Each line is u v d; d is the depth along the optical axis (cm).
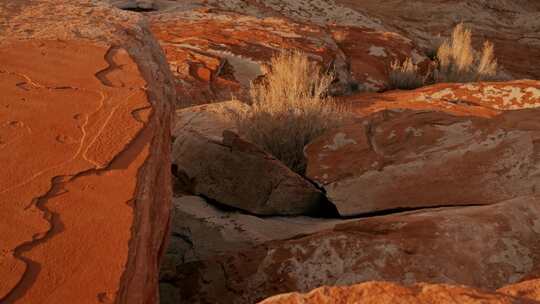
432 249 434
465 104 1041
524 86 1102
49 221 279
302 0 2669
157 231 350
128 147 335
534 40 2792
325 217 621
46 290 248
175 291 446
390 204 593
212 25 1588
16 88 376
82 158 320
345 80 1384
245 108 841
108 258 264
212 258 459
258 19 1692
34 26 482
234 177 629
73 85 387
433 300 245
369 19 2670
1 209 283
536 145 623
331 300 250
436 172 612
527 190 590
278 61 1112
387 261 430
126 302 262
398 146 646
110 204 293
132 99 377
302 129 762
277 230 567
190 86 1173
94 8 561
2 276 250
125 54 442
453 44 1741
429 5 2881
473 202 587
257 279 435
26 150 321
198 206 614
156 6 2161
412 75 1466
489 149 625
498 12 2959
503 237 443
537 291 306
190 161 668
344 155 643
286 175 613
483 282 418
